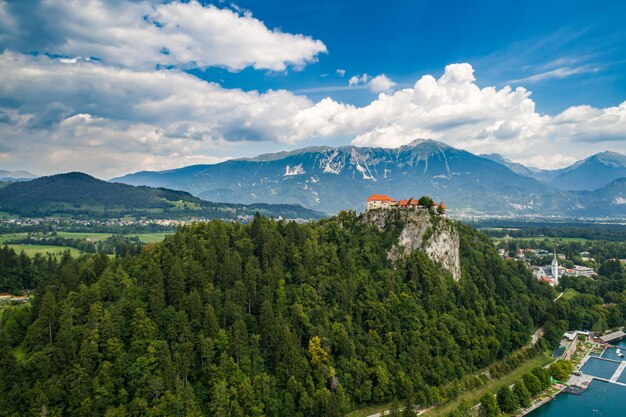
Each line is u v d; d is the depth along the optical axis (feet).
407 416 548.72
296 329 616.80
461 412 581.53
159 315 556.51
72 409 469.57
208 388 530.68
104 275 602.85
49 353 494.18
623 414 632.79
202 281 611.47
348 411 588.50
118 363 499.10
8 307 647.15
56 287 603.26
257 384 539.29
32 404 456.04
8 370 470.39
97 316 531.91
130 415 476.13
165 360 508.12
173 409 485.56
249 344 581.12
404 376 622.95
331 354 621.31
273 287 650.02
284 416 542.16
